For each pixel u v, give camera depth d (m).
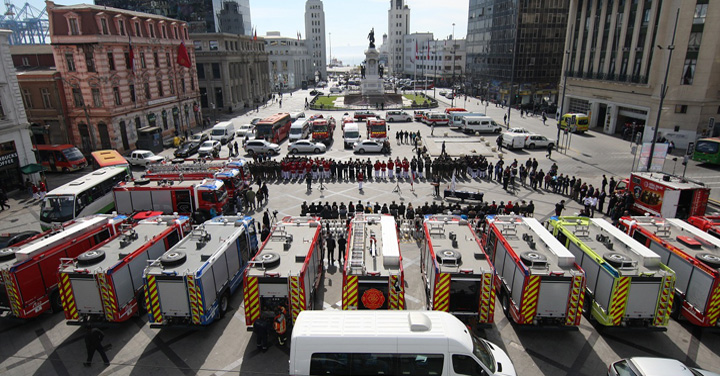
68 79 42.91
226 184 28.02
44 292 15.69
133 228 17.91
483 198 30.12
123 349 14.34
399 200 29.80
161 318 14.27
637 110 49.75
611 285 13.87
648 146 30.70
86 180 25.81
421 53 162.00
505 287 15.67
